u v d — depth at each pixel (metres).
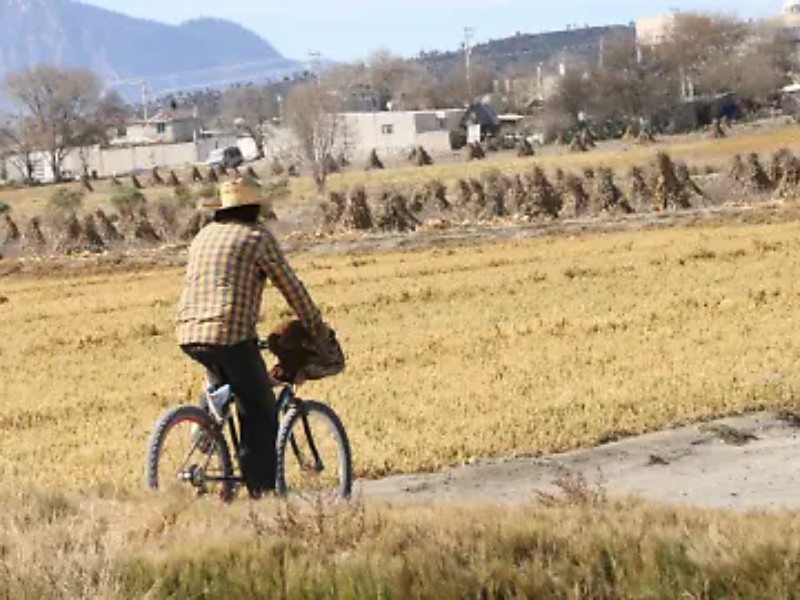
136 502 11.58
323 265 51.06
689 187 73.06
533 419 19.75
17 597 8.84
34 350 33.00
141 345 33.44
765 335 27.27
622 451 18.27
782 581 8.98
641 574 9.12
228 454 12.50
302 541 10.00
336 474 13.19
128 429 21.52
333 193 74.19
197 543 9.90
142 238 71.69
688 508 11.52
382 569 9.30
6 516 11.01
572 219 65.62
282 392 12.85
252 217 12.39
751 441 18.70
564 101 177.12
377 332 31.84
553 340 28.75
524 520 10.34
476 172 109.31
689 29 195.00
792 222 58.03
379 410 21.00
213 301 12.08
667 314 31.77
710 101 178.50
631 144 142.25
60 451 19.58
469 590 9.09
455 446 18.38
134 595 9.04
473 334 30.58
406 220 69.69
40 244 71.50
